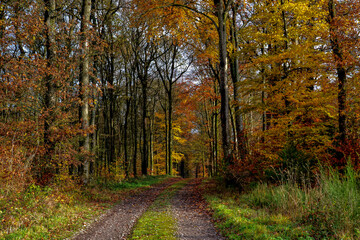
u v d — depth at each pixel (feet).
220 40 45.55
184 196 43.60
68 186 34.94
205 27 56.75
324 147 39.65
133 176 80.59
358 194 21.50
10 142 30.14
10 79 30.45
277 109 42.65
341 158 35.01
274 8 44.60
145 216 28.17
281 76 43.68
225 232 20.54
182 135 138.31
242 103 46.39
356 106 38.42
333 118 42.06
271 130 40.96
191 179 93.86
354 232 17.19
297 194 25.29
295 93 40.70
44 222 23.34
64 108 37.96
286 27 46.91
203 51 62.39
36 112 34.50
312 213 20.35
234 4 55.16
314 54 40.24
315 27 42.78
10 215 22.45
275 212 24.70
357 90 38.42
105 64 75.61
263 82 45.85
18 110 33.37
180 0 51.26
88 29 40.81
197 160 146.92
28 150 32.30
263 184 35.76
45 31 36.58
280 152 38.75
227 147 44.27
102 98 77.36
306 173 32.81
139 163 130.21
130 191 50.65
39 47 50.14
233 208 28.09
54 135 34.76
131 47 84.23
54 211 26.68
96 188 44.65
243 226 20.03
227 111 45.03
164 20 54.08
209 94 71.41
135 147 87.97
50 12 39.47
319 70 40.93
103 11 65.46
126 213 31.14
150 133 112.98
